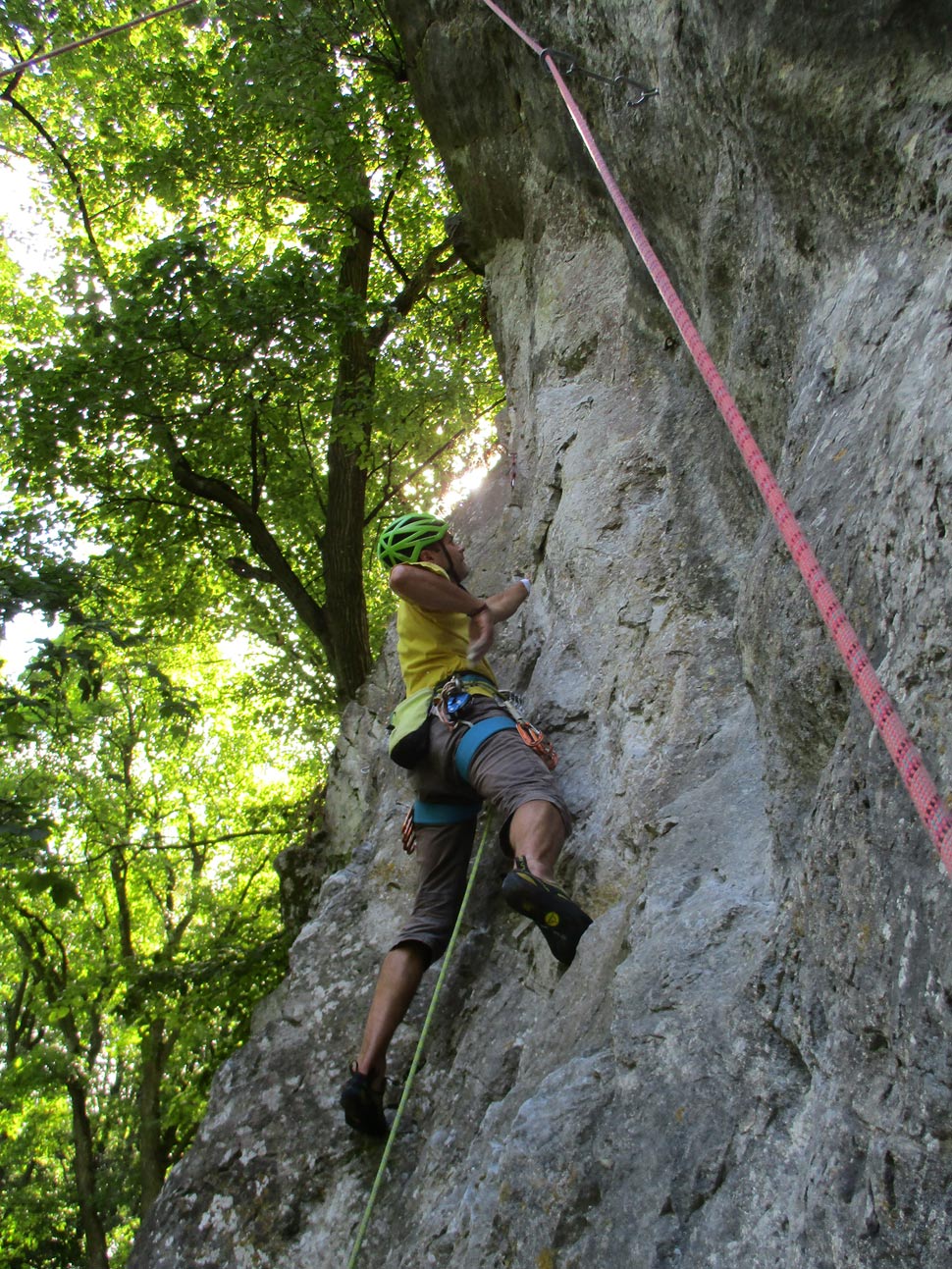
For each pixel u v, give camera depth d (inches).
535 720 136.1
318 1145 121.0
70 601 249.3
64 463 371.2
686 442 140.5
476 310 378.9
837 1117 62.5
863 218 88.4
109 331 330.6
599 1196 75.6
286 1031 137.2
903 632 65.2
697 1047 78.1
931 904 57.0
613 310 165.0
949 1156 53.7
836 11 83.6
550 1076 88.7
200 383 358.0
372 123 365.7
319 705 502.3
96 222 467.8
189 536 422.0
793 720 86.7
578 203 179.8
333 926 148.8
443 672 131.5
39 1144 756.6
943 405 64.9
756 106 95.0
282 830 426.9
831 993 67.8
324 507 420.5
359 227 409.1
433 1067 120.0
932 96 78.3
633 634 130.6
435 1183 105.9
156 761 611.2
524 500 180.7
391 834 159.2
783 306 102.9
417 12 204.2
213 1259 117.0
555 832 113.9
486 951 126.3
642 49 121.0
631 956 91.4
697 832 101.7
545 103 169.2
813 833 73.5
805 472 85.6
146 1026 381.4
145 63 419.8
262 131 368.5
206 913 634.2
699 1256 66.9
